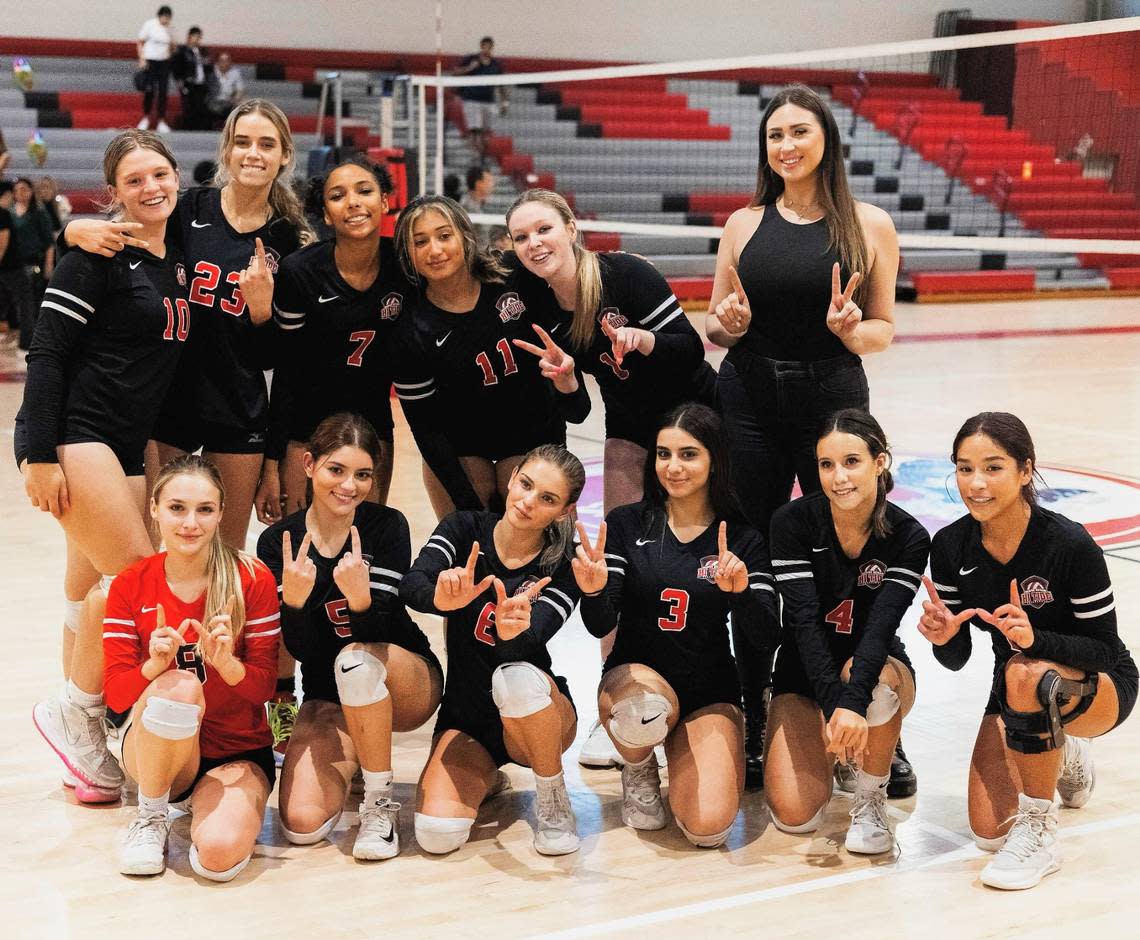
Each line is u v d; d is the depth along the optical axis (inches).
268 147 151.9
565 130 738.8
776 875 127.4
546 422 160.2
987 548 132.6
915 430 362.6
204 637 127.0
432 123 688.4
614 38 794.8
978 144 799.7
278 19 722.8
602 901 122.1
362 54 737.6
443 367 152.3
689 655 140.0
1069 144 826.8
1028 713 123.3
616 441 161.8
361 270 152.6
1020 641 124.1
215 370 155.7
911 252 746.2
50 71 679.1
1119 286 775.7
